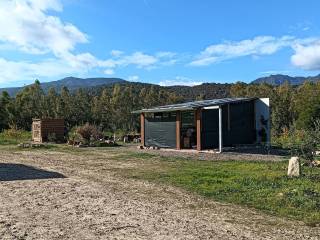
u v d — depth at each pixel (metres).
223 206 8.81
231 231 6.88
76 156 20.16
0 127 46.53
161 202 9.24
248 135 23.88
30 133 37.44
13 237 6.49
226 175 12.60
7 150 24.19
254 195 9.71
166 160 17.69
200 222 7.48
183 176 12.75
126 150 23.25
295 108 35.78
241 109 23.61
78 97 51.03
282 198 9.20
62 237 6.50
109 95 54.81
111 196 9.94
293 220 7.64
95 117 47.00
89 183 11.91
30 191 10.60
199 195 10.02
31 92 53.03
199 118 21.33
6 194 10.20
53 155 20.86
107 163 16.98
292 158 12.20
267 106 23.56
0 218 7.75
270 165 14.52
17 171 14.66
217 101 22.91
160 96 55.81
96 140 28.50
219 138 20.52
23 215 8.00
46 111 47.62
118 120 44.25
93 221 7.53
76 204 9.01
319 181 11.05
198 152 20.73
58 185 11.56
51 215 8.00
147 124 24.83
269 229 7.03
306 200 8.93
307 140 14.30
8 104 47.53
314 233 6.80
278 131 33.84
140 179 12.56
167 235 6.62
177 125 22.92
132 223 7.39
